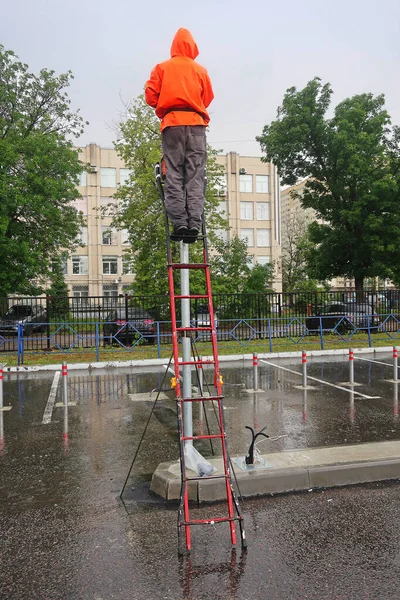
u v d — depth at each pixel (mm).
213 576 3385
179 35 4664
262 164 54031
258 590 3205
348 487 5000
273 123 25797
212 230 24016
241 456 5527
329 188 25469
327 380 11695
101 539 3973
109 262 48250
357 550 3709
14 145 20844
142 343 18438
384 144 24781
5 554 3756
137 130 21875
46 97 23844
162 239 21844
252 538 3924
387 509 4453
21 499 4895
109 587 3277
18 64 22953
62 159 22422
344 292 21094
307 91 24781
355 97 24922
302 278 45094
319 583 3273
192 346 5266
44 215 21812
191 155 4598
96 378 12570
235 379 12070
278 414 8359
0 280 21531
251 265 52750
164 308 19234
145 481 5316
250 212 53719
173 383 4098
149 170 21672
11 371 14031
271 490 4867
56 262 25688
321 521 4219
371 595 3131
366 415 8188
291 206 107688
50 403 9594
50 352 16406
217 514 4391
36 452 6480
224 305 19672
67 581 3359
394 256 24312
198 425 7754
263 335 19625
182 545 3820
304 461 5273
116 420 8180
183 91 4520
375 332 20844
